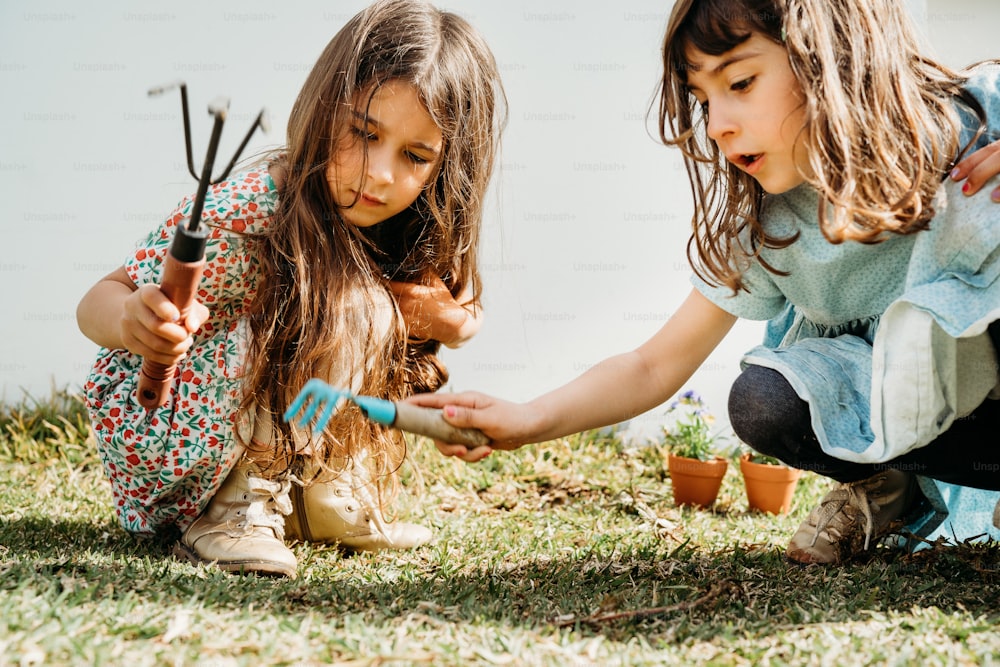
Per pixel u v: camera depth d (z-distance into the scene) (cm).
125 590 153
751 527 244
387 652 131
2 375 354
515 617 151
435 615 150
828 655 134
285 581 173
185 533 195
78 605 142
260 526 193
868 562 193
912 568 187
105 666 120
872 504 198
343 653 130
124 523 204
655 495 288
